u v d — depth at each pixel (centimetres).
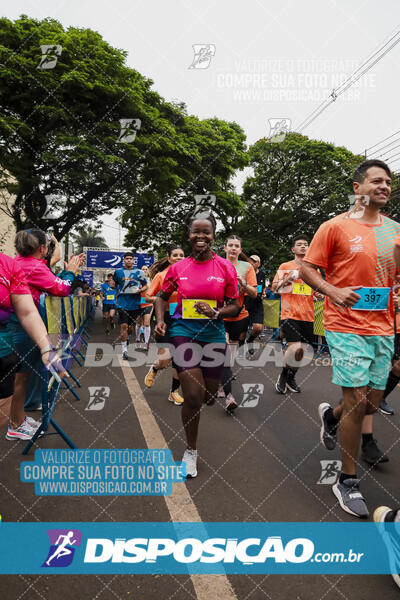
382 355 229
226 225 2338
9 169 1173
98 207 1497
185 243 2138
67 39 1223
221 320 262
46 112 1154
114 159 1211
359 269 225
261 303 689
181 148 1488
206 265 257
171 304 399
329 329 233
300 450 294
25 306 193
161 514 206
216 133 1906
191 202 1914
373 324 224
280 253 2247
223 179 1938
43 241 306
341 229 229
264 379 550
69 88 1189
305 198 2406
